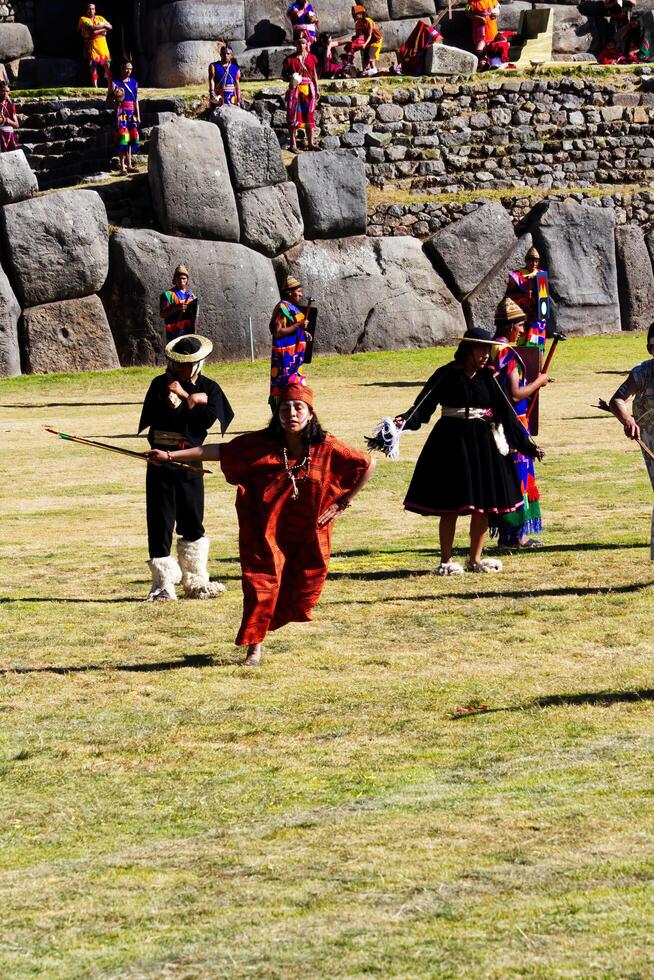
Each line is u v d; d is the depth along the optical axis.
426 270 75.38
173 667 17.27
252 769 12.94
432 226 78.31
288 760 13.17
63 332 68.12
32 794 12.34
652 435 21.14
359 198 74.25
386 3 89.69
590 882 9.54
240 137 71.38
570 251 77.38
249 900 9.51
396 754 13.20
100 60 85.75
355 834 10.87
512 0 93.06
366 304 73.44
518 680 15.98
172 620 20.17
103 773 12.94
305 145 78.38
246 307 70.75
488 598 20.89
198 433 21.53
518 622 19.16
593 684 15.64
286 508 16.78
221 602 21.50
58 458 40.50
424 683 16.02
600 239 77.94
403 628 19.08
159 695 15.85
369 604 20.77
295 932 8.87
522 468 25.30
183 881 9.98
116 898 9.67
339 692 15.74
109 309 69.19
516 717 14.37
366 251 74.50
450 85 82.31
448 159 81.00
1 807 11.99
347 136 79.44
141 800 12.10
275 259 72.75
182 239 70.19
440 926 8.85
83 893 9.79
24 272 67.31
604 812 11.09
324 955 8.47
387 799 11.78
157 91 83.69
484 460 22.67
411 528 28.33
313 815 11.47
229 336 70.56
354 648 18.02
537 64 84.81
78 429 46.91
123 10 92.44
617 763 12.52
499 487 22.75
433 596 21.20
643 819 10.87
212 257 70.19
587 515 28.48
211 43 86.56
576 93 83.44
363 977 8.12
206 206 70.25
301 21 79.38
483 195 80.06
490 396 22.69
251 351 70.62
